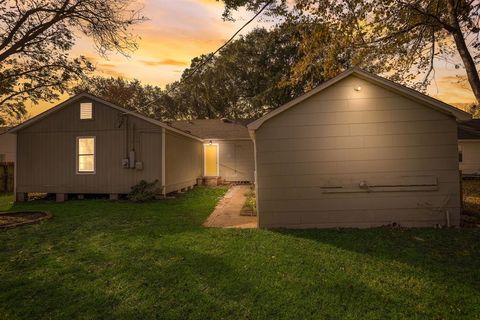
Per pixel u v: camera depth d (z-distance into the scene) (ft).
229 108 119.96
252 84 112.27
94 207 36.37
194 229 24.59
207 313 11.14
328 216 25.63
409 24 37.01
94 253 18.40
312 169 25.79
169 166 46.24
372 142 25.35
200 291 12.96
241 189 56.85
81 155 44.96
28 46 30.19
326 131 25.71
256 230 24.43
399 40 37.93
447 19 37.06
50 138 45.27
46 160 45.19
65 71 32.58
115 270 15.48
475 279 14.15
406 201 25.11
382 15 35.91
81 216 30.48
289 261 16.63
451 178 24.75
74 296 12.69
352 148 25.52
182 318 10.84
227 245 19.83
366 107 25.41
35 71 31.81
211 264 16.20
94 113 44.73
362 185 25.25
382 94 25.29
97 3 30.12
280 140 26.02
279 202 25.90
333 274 14.79
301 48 40.68
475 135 71.15
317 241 20.89
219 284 13.64
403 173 25.12
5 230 24.54
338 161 25.61
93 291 13.10
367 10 35.86
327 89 25.66
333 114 25.64
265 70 105.70
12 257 17.80
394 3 34.81
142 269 15.58
